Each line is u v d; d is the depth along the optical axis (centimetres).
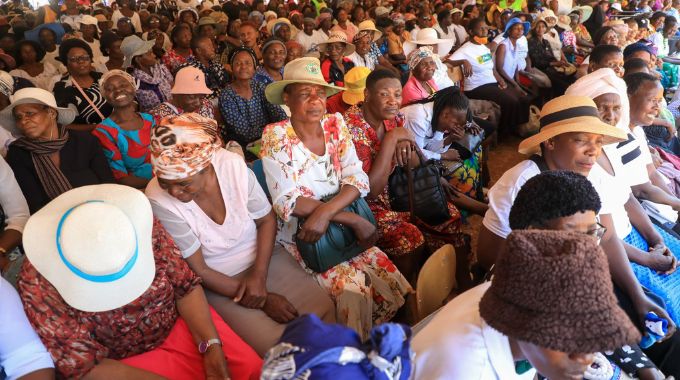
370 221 242
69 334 152
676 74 622
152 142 180
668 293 224
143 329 172
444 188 307
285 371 89
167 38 668
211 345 178
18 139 261
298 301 219
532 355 107
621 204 231
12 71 514
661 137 391
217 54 665
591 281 91
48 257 145
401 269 268
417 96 421
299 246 226
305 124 237
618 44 566
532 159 215
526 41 619
